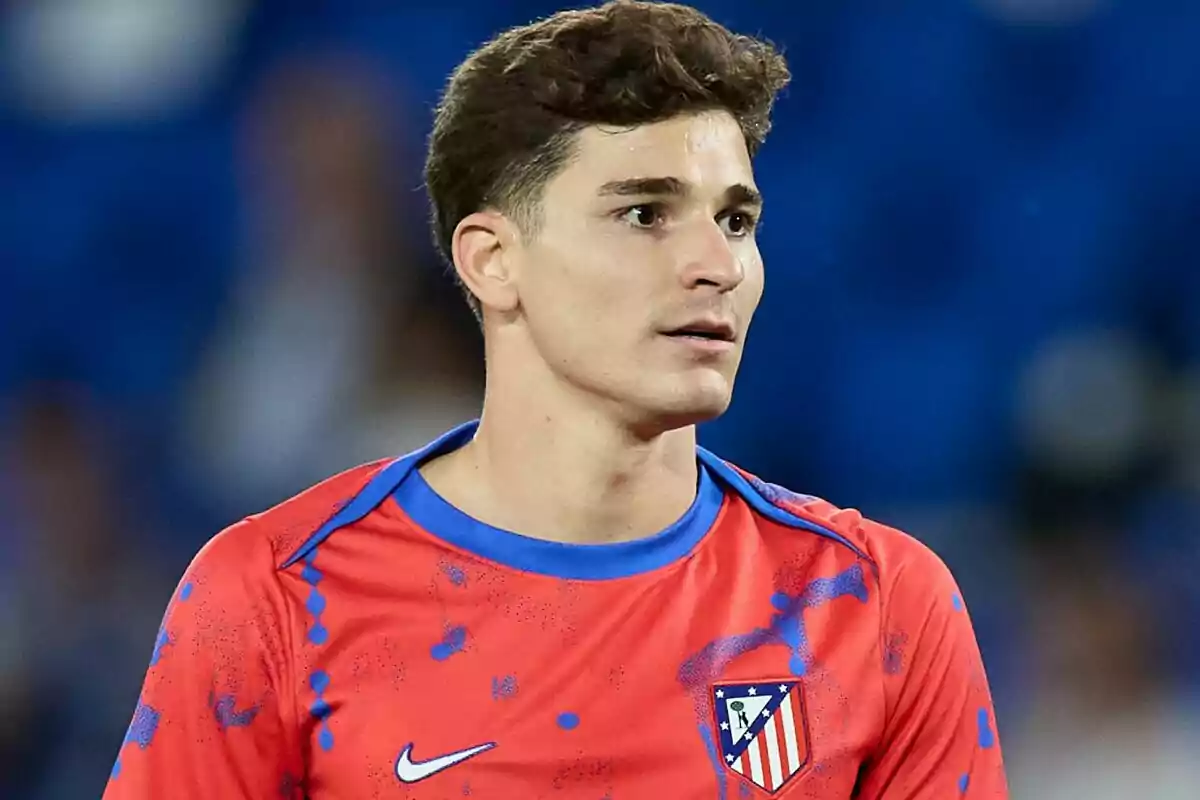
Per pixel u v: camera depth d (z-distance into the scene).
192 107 21.92
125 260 21.56
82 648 19.11
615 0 8.49
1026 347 21.39
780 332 21.27
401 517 8.11
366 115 21.23
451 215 8.21
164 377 20.80
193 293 21.19
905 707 8.24
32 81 22.09
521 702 7.67
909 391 21.02
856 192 21.92
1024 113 22.27
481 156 7.92
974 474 20.70
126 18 22.09
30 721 18.61
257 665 7.74
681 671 7.82
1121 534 20.05
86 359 21.17
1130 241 21.86
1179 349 21.41
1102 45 22.38
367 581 7.93
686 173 7.55
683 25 7.83
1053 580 19.59
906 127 22.17
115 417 20.53
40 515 19.70
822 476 20.77
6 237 21.73
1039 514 20.44
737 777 7.71
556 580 7.92
